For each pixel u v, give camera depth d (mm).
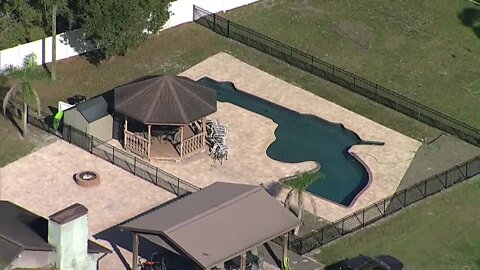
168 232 82312
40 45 106000
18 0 106375
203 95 98062
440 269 88750
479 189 96000
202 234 82938
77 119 98250
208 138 100000
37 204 92250
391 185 96375
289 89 106812
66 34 106688
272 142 101000
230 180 96250
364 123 103375
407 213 93250
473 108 105312
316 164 98688
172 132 99062
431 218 93125
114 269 86250
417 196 94938
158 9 105625
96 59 107750
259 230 84062
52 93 104062
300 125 103500
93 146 98000
